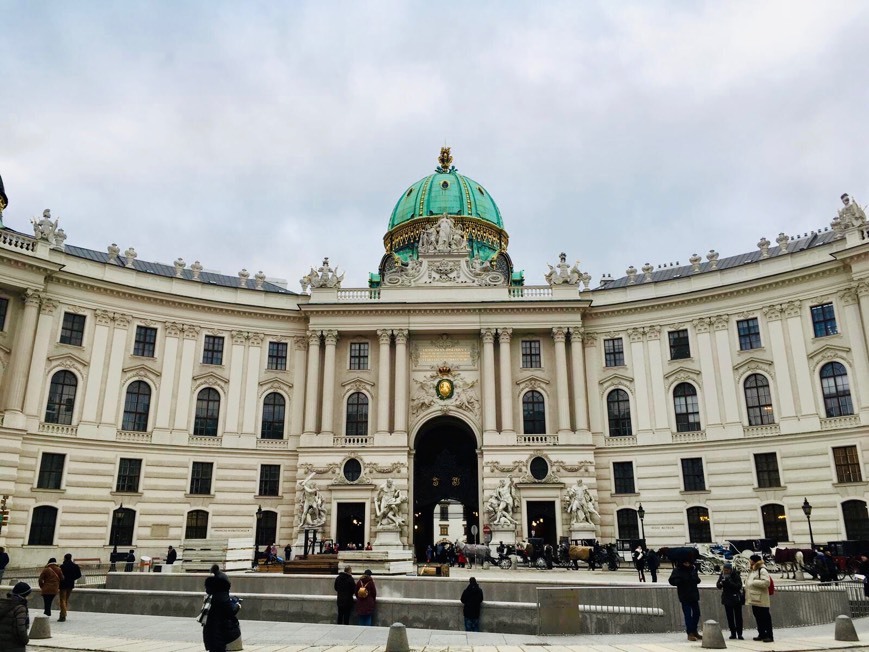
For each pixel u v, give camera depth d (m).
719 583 19.58
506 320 56.06
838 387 47.19
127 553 44.94
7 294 46.88
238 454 53.16
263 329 56.75
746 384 51.06
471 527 54.03
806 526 46.22
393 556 35.88
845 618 18.02
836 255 46.84
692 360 53.06
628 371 55.03
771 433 49.00
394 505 50.22
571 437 52.97
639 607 21.36
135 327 52.50
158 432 51.31
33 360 46.94
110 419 49.72
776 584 28.61
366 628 20.66
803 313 49.44
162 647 16.81
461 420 55.69
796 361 49.03
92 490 47.88
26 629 12.61
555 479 51.69
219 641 13.05
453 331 56.44
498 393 55.66
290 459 54.31
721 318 52.62
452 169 76.62
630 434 54.00
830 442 46.50
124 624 21.48
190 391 53.19
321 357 56.50
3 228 47.00
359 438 53.78
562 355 55.16
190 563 35.09
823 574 33.25
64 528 46.22
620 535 51.91
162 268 61.62
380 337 55.94
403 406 54.31
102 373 50.12
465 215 68.94
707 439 51.09
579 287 59.94
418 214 69.88
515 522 50.47
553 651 16.47
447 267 58.25
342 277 58.16
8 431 44.28
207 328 55.06
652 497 51.66
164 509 50.09
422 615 22.06
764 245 52.75
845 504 45.22
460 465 57.69
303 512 51.12
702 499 50.25
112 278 52.22
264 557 45.09
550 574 37.97
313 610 23.00
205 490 51.91
